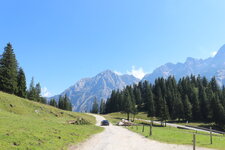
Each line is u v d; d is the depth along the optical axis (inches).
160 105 3390.7
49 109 2300.7
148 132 1188.5
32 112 1887.3
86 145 639.1
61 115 2383.1
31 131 681.0
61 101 5703.7
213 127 3038.9
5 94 1958.7
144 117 4382.4
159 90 5044.3
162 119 2940.5
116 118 4119.1
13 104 1763.0
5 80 2370.8
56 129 851.4
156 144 693.9
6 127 682.2
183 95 4534.9
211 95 3796.8
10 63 2463.1
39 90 4758.9
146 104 5260.8
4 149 426.6
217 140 830.5
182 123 3444.9
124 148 612.1
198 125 3211.1
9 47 2486.5
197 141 781.3
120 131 1307.8
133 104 3818.9
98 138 847.7
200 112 3710.6
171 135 1010.1
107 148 605.0
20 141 509.0
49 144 542.6
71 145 597.3
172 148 618.2
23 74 3186.5
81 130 1013.8
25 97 3196.4
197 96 4018.2
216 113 3097.9
